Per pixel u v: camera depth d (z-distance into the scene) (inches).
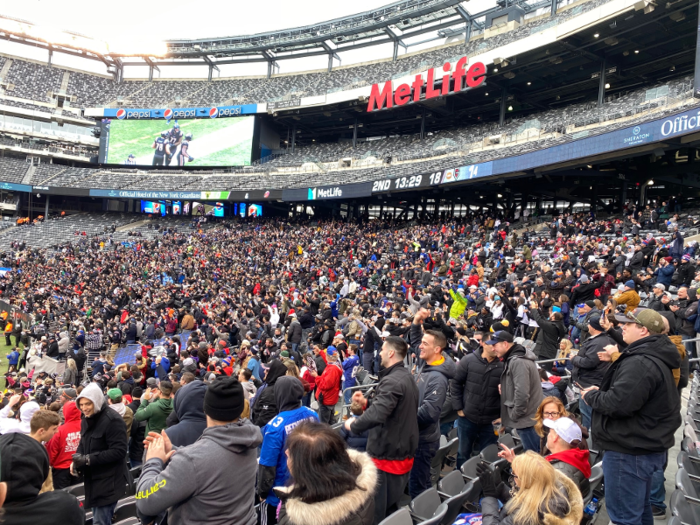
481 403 216.5
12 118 2256.4
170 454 123.8
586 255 652.7
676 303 394.6
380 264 984.3
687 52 1162.0
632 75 1315.2
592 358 225.5
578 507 114.0
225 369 390.0
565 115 1267.2
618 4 981.8
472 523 167.5
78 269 1423.5
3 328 1191.6
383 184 1348.4
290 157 1947.6
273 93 2082.9
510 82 1408.7
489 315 471.2
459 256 915.4
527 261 748.0
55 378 642.2
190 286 1095.6
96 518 177.8
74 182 2055.9
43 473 104.4
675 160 1063.0
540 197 1471.5
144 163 2073.1
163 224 1987.0
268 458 158.6
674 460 243.6
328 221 1717.5
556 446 152.6
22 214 2206.0
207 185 1876.2
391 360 173.3
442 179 1192.8
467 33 1740.9
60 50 2440.9
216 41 2197.3
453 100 1558.8
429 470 196.2
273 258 1304.1
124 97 2338.8
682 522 138.3
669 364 142.9
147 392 275.3
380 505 165.6
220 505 110.6
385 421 164.9
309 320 673.6
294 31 2033.7
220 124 1991.9
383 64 1947.6
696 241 698.2
